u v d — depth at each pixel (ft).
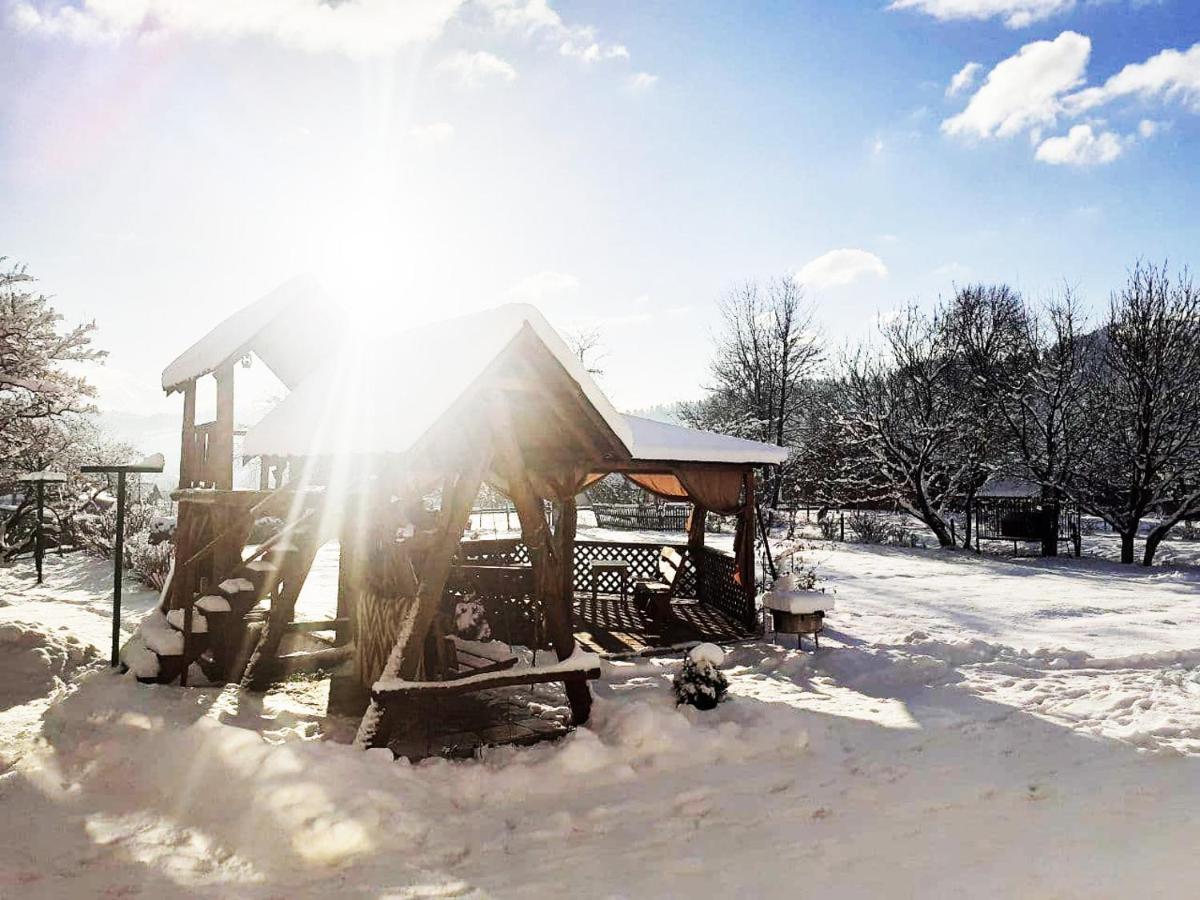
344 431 19.75
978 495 101.45
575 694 21.40
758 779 18.58
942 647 34.09
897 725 23.21
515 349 19.01
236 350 27.22
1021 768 19.70
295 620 31.91
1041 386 96.27
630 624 38.70
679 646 34.04
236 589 24.76
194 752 17.46
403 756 18.48
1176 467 81.25
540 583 21.36
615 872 13.74
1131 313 88.28
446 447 19.62
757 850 14.76
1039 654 33.40
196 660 25.50
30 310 62.49
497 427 19.70
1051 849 14.88
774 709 23.12
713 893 13.01
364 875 13.34
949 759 20.25
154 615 28.02
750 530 39.27
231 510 26.03
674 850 14.71
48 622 33.04
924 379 109.29
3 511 70.13
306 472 22.27
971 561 78.18
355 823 14.61
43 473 50.98
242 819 14.90
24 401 66.54
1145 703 25.66
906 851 14.79
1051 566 75.10
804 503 131.23
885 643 35.60
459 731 20.58
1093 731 22.84
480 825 15.62
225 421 27.27
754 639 36.17
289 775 16.06
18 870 13.06
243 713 21.52
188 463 28.81
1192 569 73.77
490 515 110.42
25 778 16.63
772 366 146.20
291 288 29.60
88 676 24.67
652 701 24.21
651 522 112.88
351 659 27.22
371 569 22.77
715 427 144.87
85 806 15.64
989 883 13.43
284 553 23.67
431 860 14.03
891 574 64.23
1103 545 101.60
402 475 20.67
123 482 27.43
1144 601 49.49
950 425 99.25
